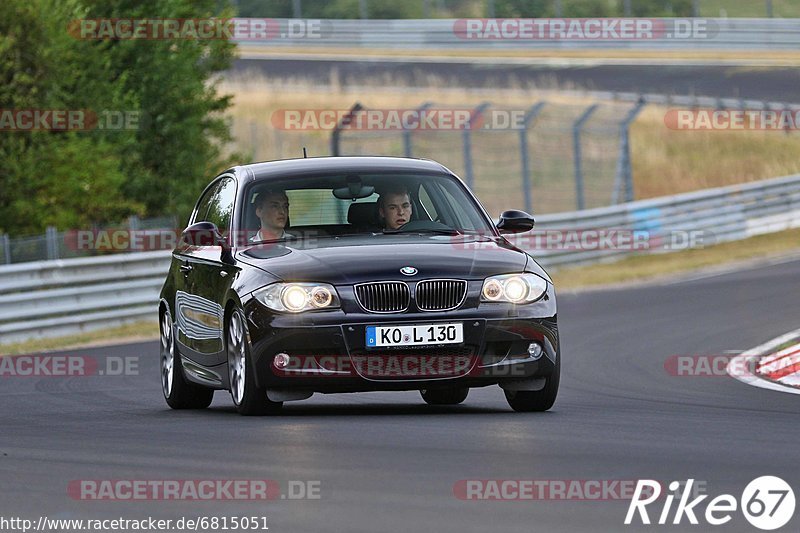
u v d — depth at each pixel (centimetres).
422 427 2331
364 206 2800
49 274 5606
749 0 15512
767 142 12062
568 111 12350
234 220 2814
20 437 2417
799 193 9581
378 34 15425
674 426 2361
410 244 2664
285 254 2645
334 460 1948
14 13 6800
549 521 1498
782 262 7519
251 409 2592
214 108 8700
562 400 2981
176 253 3181
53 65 6894
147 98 7944
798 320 4938
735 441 2144
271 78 13825
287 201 2800
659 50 14538
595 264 8062
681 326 4931
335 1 16062
